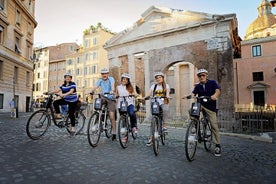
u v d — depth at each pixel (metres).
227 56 14.56
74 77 56.53
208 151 6.15
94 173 3.90
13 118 15.85
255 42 33.38
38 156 4.84
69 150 5.53
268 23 48.44
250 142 8.66
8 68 25.25
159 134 6.06
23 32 29.33
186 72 26.36
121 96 6.84
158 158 5.14
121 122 6.14
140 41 18.59
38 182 3.39
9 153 4.98
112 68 20.61
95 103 6.19
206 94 5.80
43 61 63.84
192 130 5.19
